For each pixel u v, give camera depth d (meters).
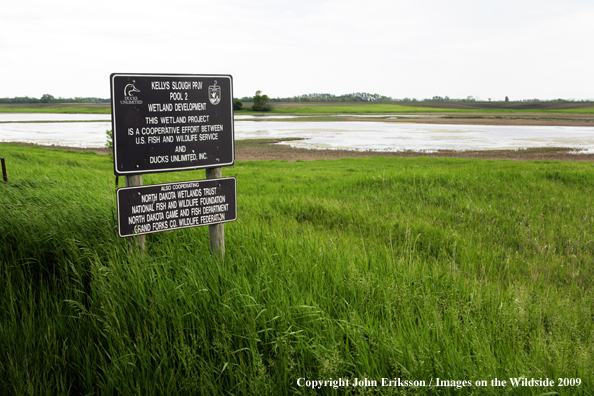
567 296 4.41
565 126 105.75
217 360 2.83
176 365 2.84
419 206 9.93
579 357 2.60
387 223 8.19
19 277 4.10
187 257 4.43
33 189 7.43
